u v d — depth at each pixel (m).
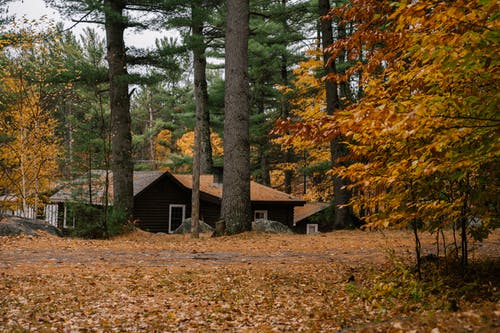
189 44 21.83
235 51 19.36
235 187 19.31
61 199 29.45
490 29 4.80
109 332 6.77
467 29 5.04
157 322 7.32
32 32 20.23
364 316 7.25
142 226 28.84
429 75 5.77
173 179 29.20
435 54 4.85
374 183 6.85
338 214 21.73
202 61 32.22
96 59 22.23
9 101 21.98
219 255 13.88
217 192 30.00
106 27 21.48
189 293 9.41
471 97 4.98
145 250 14.45
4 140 22.81
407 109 5.17
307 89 28.34
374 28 6.77
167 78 22.78
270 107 47.81
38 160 24.62
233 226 19.17
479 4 4.74
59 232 18.64
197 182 20.08
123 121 21.77
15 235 16.14
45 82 21.61
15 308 7.87
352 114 5.08
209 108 36.25
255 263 12.61
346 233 19.41
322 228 33.53
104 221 19.12
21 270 10.97
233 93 19.38
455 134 5.04
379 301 8.05
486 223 7.61
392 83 6.73
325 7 20.45
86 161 19.64
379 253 13.94
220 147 50.88
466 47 4.81
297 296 9.15
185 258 13.28
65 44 22.64
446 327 4.73
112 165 21.91
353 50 7.16
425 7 5.14
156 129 49.22
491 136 5.18
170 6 20.52
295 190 55.84
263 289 9.79
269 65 39.34
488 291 7.64
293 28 35.00
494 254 12.45
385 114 4.81
